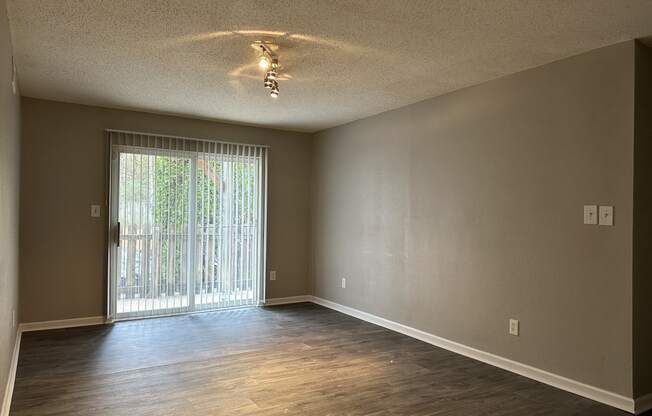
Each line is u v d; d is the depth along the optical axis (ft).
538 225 11.43
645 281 9.83
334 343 14.40
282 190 20.68
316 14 8.84
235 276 19.27
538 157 11.48
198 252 18.37
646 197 9.86
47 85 13.93
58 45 10.59
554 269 11.04
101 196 16.61
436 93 14.32
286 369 11.95
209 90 14.32
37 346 13.60
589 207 10.36
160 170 17.56
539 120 11.49
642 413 9.52
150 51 10.94
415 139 15.42
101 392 10.24
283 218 20.72
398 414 9.38
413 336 15.23
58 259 15.87
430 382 11.16
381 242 16.87
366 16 8.89
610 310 9.93
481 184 12.98
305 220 21.35
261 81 13.28
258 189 19.89
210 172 18.67
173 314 17.80
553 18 8.83
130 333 15.14
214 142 18.74
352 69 12.09
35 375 11.25
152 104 16.14
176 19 9.16
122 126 16.96
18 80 13.32
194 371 11.69
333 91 14.23
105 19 9.20
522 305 11.75
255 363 12.39
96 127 16.51
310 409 9.55
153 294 17.44
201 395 10.17
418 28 9.44
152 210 17.39
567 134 10.85
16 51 10.98
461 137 13.67
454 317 13.71
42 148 15.65
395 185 16.28
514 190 12.04
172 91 14.44
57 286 15.84
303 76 12.73
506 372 11.89
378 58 11.21
